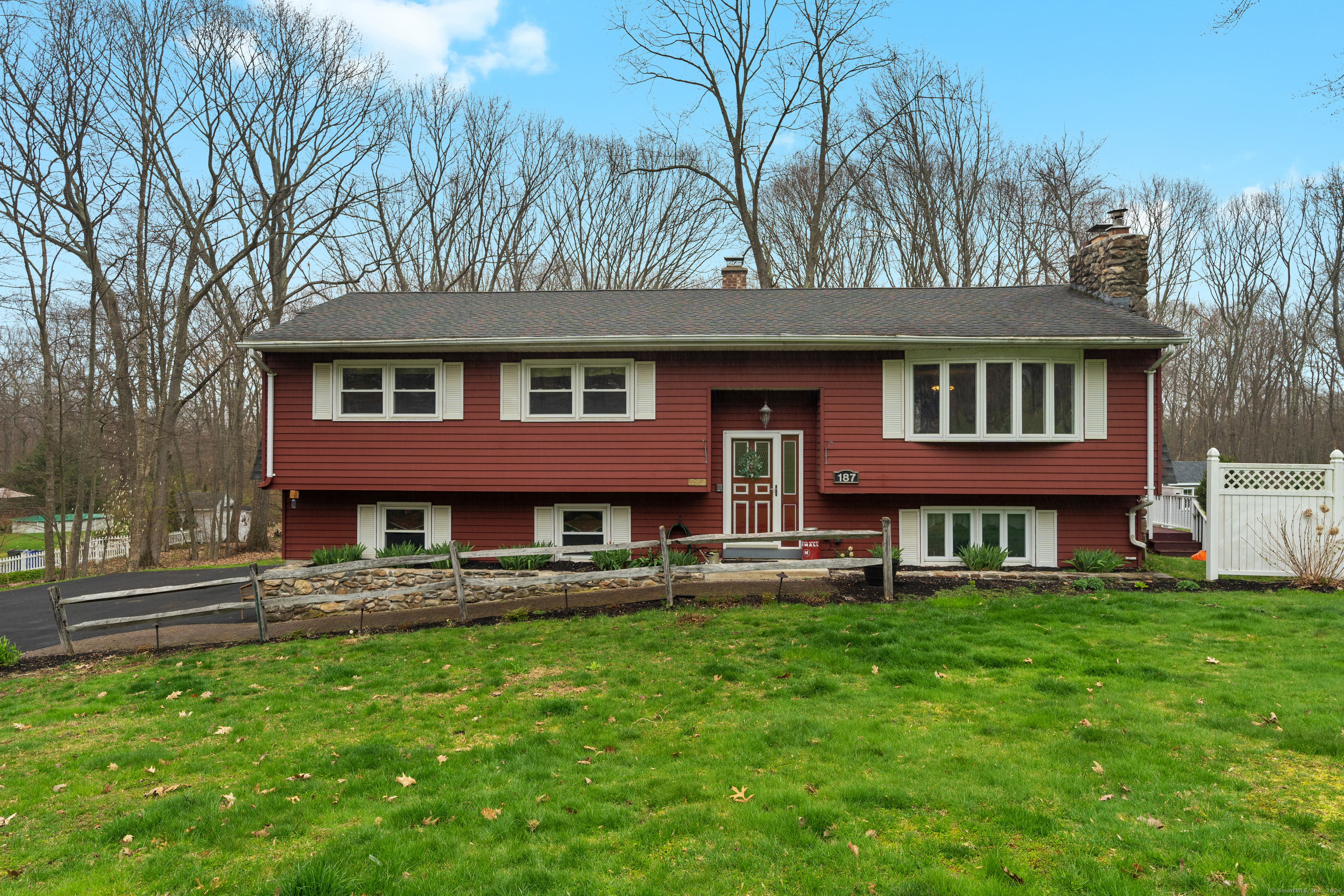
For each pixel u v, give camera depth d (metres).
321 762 5.56
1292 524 12.43
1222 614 9.53
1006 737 5.70
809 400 14.86
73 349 26.84
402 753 5.72
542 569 12.77
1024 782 4.88
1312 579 11.68
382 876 3.89
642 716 6.41
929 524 14.52
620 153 32.84
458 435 14.21
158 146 26.25
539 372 14.27
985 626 9.09
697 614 10.07
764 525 14.84
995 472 13.71
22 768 5.70
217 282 27.42
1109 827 4.25
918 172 28.08
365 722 6.50
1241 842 4.05
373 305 16.42
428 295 17.45
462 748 5.86
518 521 14.89
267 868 4.08
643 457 14.09
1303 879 3.69
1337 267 32.81
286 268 29.44
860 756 5.39
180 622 11.73
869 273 30.30
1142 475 13.49
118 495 29.48
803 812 4.54
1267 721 5.86
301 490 14.49
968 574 12.34
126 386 26.55
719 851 4.11
